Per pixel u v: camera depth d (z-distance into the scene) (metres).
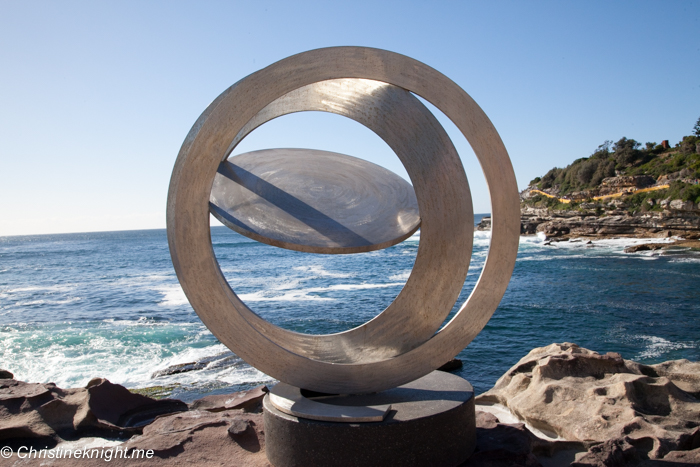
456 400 4.21
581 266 36.44
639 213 60.00
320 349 5.20
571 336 15.73
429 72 4.16
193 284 4.00
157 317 19.66
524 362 6.89
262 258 59.44
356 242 4.64
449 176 4.63
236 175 5.46
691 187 55.50
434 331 4.86
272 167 5.86
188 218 3.94
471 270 37.16
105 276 42.47
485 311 4.40
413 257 52.88
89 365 12.70
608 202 68.75
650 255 43.22
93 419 5.37
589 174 88.75
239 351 4.17
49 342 15.46
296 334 5.30
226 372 11.78
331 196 5.48
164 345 14.63
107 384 6.02
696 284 26.22
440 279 4.81
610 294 23.84
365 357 5.03
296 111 5.14
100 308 22.92
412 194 5.76
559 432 5.20
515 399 5.93
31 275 46.22
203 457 4.39
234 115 3.95
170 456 4.41
